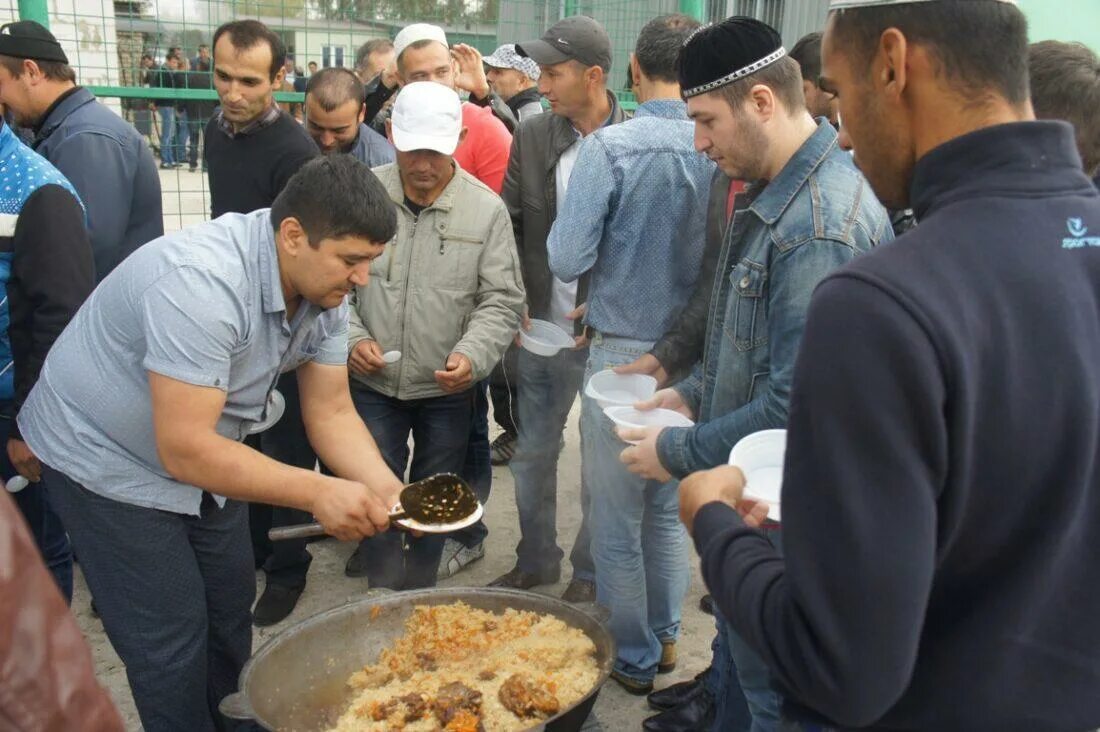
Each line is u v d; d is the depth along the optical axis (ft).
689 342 8.66
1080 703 3.30
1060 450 3.08
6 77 10.30
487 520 13.10
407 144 9.27
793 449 3.15
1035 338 3.04
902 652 2.95
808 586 3.06
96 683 2.75
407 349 9.87
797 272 5.93
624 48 17.19
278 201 6.30
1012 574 3.18
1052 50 5.86
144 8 16.16
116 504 6.68
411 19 19.42
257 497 6.31
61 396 6.68
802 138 6.38
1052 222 3.17
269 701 6.17
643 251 8.67
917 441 2.93
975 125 3.26
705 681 8.86
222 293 6.12
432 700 6.10
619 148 8.43
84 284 8.18
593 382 8.26
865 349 2.95
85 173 10.21
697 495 4.02
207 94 15.69
